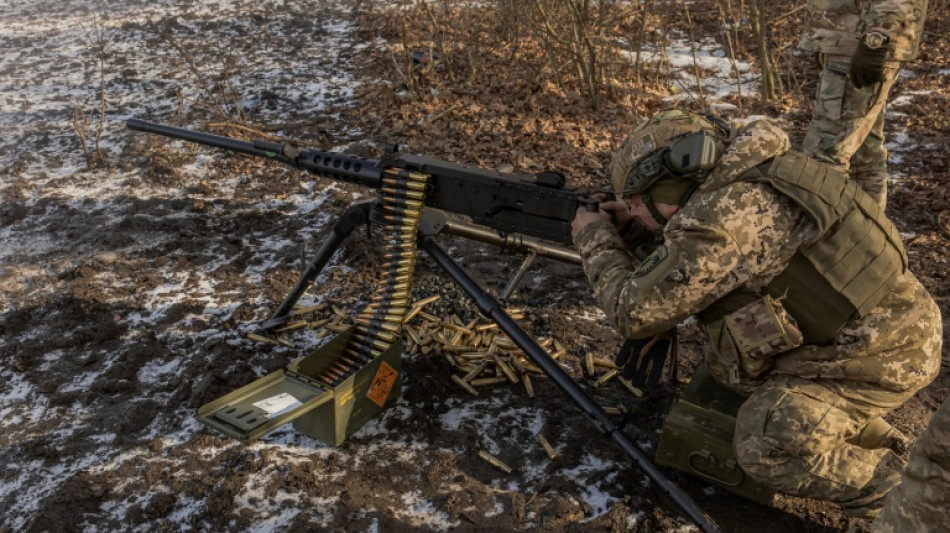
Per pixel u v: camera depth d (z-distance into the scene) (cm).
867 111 445
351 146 646
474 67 772
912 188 588
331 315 444
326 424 339
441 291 461
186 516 313
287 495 321
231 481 326
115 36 975
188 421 363
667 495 305
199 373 393
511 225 334
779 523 312
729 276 269
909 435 356
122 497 322
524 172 605
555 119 693
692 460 317
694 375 344
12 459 343
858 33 431
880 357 279
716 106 730
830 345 282
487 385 388
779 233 266
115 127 710
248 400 323
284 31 966
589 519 312
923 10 423
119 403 376
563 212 320
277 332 424
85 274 480
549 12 767
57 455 343
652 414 372
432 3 1012
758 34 711
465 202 341
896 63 424
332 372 361
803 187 268
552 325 434
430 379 384
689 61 837
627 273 295
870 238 271
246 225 543
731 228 265
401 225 351
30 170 632
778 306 276
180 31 988
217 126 678
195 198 581
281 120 710
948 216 547
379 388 355
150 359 407
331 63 850
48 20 1063
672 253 272
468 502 319
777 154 274
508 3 807
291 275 482
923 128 676
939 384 395
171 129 403
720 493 326
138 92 796
